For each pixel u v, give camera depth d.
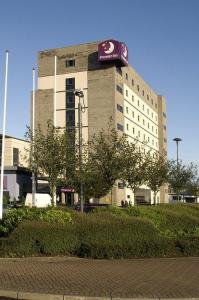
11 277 9.95
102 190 31.27
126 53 78.19
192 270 11.20
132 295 8.17
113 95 75.69
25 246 13.45
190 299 8.05
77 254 13.78
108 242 13.91
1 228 14.92
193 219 20.27
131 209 18.81
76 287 8.88
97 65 77.75
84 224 14.52
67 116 78.50
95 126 76.00
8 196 49.38
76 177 26.97
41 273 10.54
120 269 11.27
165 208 22.02
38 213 14.93
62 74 80.00
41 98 80.81
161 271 10.99
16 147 69.38
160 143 106.38
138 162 33.84
